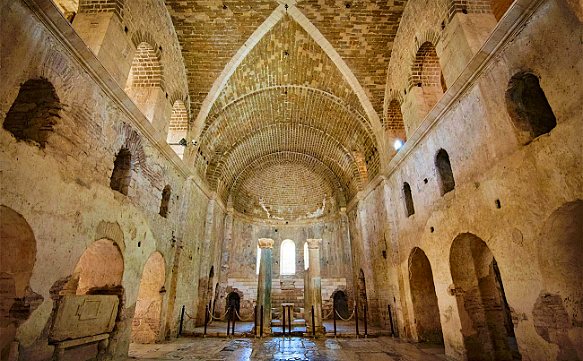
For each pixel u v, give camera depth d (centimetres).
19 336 430
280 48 1133
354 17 1017
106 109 636
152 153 858
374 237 1354
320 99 1353
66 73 521
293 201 2159
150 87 914
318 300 1128
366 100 1191
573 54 426
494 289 747
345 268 1756
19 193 421
